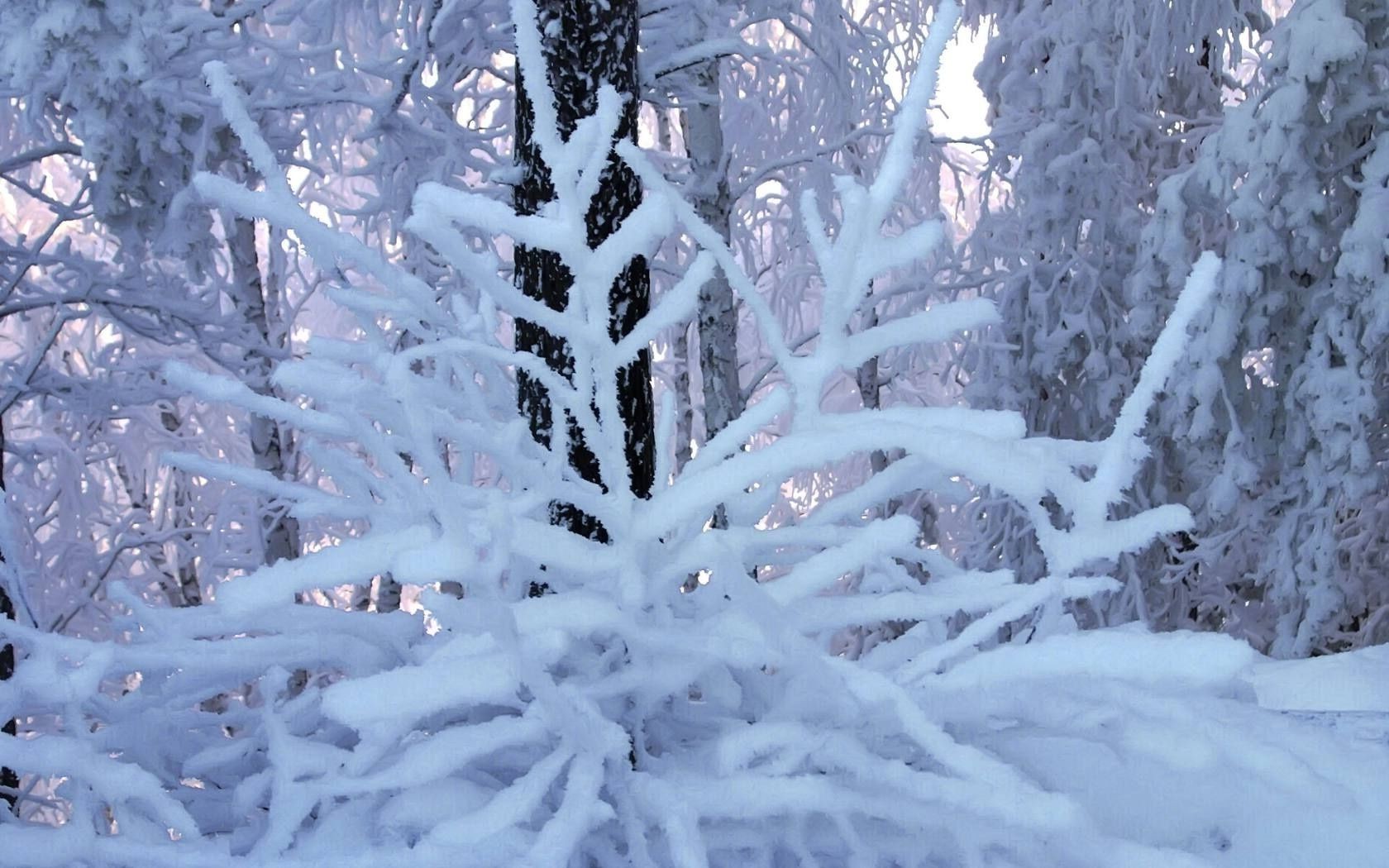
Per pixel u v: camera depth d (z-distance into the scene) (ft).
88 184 17.69
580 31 6.41
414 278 4.65
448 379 5.34
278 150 18.60
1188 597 25.70
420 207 4.00
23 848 3.50
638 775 3.87
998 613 4.11
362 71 18.22
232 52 17.84
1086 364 25.77
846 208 4.30
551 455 4.80
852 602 4.28
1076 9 26.18
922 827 3.74
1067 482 3.95
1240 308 20.02
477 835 3.38
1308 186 19.20
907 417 4.25
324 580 3.57
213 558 26.89
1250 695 4.99
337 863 3.36
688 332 27.61
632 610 4.06
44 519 26.04
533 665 3.39
